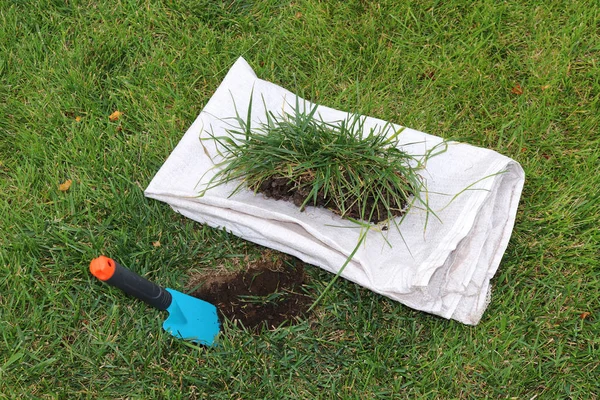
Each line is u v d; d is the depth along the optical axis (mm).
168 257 1002
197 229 1036
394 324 941
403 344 925
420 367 900
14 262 980
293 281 979
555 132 1120
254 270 993
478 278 912
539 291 959
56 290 964
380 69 1214
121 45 1237
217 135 1065
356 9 1279
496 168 925
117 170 1086
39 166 1101
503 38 1243
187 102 1170
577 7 1259
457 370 896
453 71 1198
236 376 897
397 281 868
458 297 897
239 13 1295
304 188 958
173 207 1017
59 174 1090
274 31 1262
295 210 970
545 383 883
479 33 1254
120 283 766
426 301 878
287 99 1110
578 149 1104
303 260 948
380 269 899
